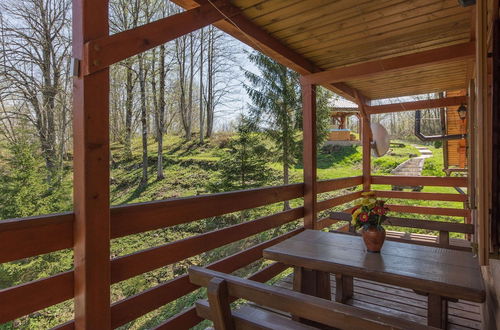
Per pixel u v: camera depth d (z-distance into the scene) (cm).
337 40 284
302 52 314
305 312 97
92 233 140
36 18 981
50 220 136
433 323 159
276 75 995
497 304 152
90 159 139
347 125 1817
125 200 1169
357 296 238
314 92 355
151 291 186
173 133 1636
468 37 280
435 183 477
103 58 141
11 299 128
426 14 237
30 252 130
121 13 1108
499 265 146
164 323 193
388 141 493
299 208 350
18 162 770
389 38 282
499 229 124
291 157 1014
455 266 171
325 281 214
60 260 662
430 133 1708
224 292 112
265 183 927
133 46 153
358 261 182
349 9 229
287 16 239
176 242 203
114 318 167
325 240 231
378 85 432
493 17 135
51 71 1011
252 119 1010
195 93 1656
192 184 1234
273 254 204
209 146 1559
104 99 144
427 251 201
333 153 1517
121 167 1338
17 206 741
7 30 942
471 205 241
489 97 179
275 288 106
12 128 923
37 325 566
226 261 247
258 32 258
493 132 129
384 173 1249
